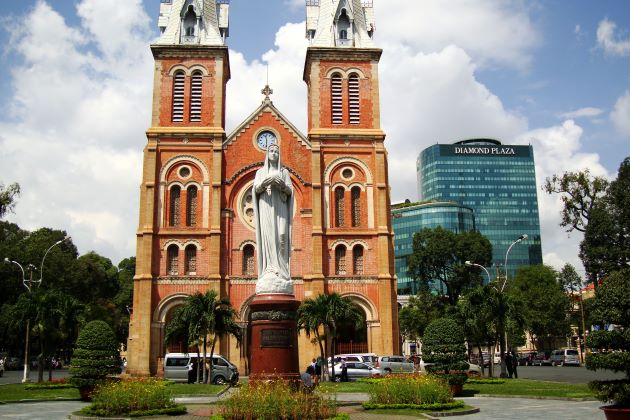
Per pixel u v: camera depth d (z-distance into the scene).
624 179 61.78
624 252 60.06
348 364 48.19
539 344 115.25
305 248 56.66
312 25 65.69
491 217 186.12
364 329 56.09
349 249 56.75
